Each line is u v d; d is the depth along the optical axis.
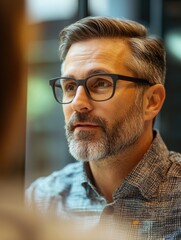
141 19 2.44
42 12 2.08
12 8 0.35
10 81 0.35
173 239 1.19
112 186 1.33
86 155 1.21
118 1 2.40
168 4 2.36
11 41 0.35
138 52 1.28
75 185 1.45
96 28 1.27
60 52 1.37
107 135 1.21
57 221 0.40
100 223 1.25
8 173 0.38
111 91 1.21
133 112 1.26
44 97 2.07
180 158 1.36
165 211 1.22
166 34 2.35
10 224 0.37
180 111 2.22
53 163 2.21
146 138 1.31
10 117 0.36
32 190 1.49
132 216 1.24
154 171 1.27
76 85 1.23
